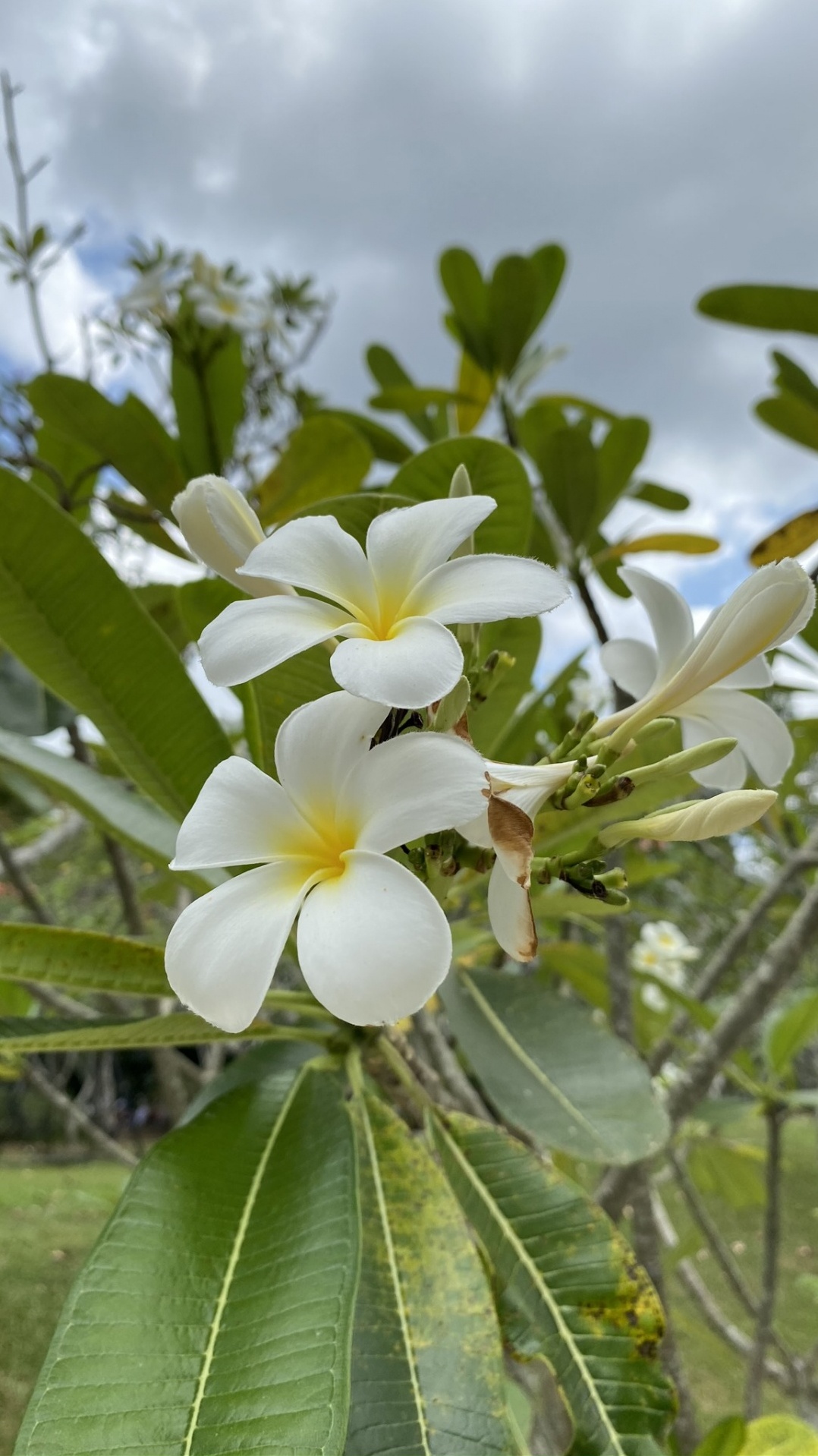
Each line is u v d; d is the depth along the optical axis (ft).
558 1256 0.96
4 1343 4.73
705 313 1.79
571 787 0.78
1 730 1.24
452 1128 1.07
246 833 0.65
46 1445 0.59
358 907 0.57
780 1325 4.75
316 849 0.66
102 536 3.04
